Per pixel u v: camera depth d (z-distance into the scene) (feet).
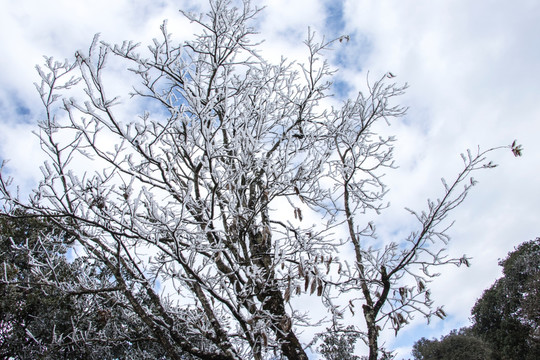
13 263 22.65
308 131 19.19
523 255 76.59
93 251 14.82
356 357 20.35
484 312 83.10
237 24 18.19
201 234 13.00
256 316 13.34
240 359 13.94
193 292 15.66
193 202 13.96
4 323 23.80
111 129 12.16
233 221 15.74
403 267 15.25
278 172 15.46
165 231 13.47
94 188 12.60
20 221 21.34
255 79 19.99
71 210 13.46
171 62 16.11
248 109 17.35
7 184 12.72
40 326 23.25
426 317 15.31
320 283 13.32
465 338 85.46
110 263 14.84
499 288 79.56
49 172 12.53
